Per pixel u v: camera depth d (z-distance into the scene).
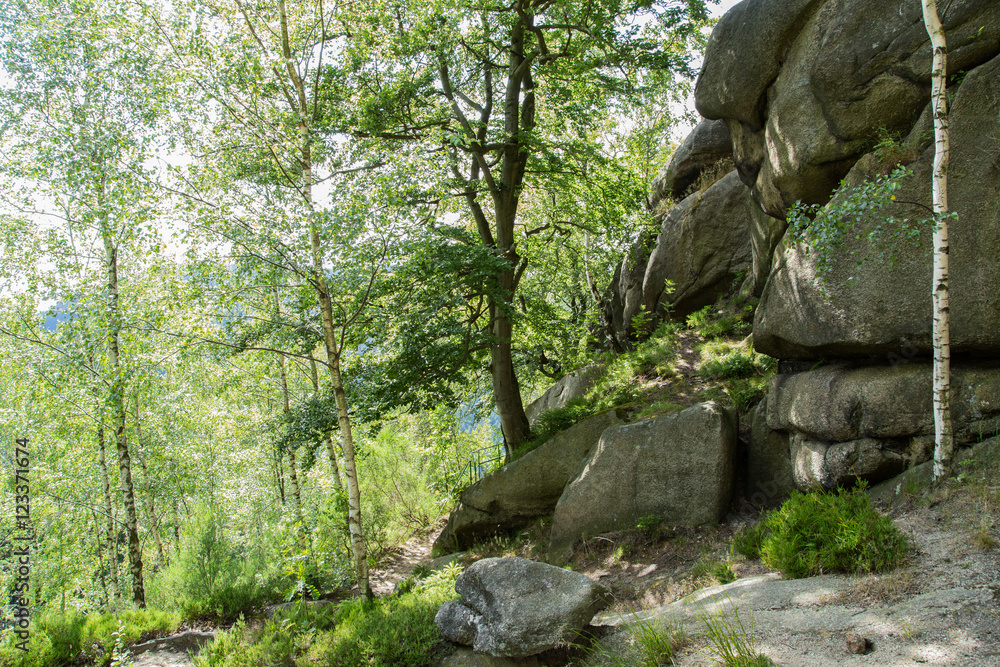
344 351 11.42
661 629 5.36
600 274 20.89
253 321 9.86
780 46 8.83
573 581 6.09
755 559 7.15
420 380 12.58
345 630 7.27
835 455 7.58
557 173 14.98
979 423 6.50
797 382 8.51
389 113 12.99
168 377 14.55
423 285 11.49
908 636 4.10
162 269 10.74
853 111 7.74
